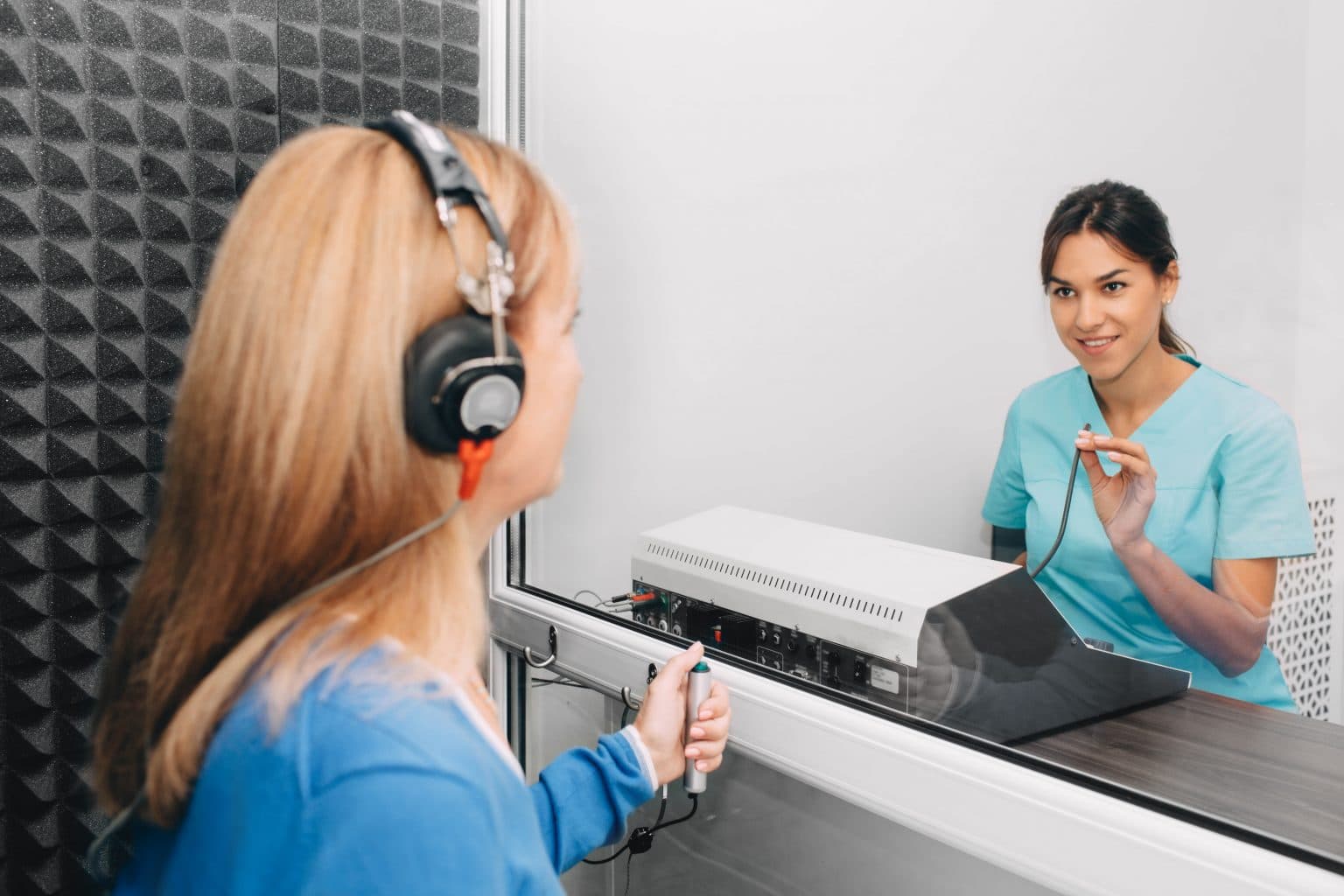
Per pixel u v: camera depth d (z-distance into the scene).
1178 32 0.98
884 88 1.28
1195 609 1.02
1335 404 0.90
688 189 1.42
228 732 0.46
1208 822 0.68
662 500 1.49
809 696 0.96
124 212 1.39
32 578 1.40
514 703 1.49
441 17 1.58
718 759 0.87
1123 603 1.10
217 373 0.48
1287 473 0.95
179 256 1.44
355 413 0.46
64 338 1.38
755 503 1.47
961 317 1.25
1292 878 0.62
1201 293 0.99
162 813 0.49
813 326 1.38
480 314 0.50
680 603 1.17
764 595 1.04
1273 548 0.96
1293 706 0.99
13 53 1.30
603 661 1.23
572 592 1.47
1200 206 0.98
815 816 1.11
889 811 0.88
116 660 0.55
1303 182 0.90
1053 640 0.87
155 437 1.46
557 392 0.55
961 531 1.30
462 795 0.43
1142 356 1.05
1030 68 1.13
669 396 1.46
